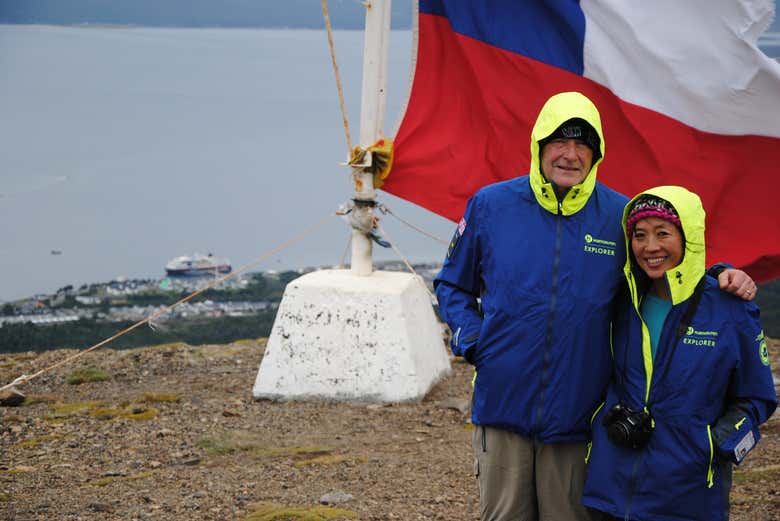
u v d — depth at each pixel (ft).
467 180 24.20
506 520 12.62
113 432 21.65
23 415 23.22
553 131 12.03
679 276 11.46
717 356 11.39
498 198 12.63
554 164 12.15
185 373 27.55
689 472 11.40
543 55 23.50
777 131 22.63
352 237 24.98
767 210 23.03
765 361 11.59
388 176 24.39
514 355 12.18
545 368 12.10
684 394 11.42
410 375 23.54
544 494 12.40
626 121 23.41
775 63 22.13
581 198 12.21
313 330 24.03
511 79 23.73
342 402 23.77
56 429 21.89
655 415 11.55
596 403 12.25
